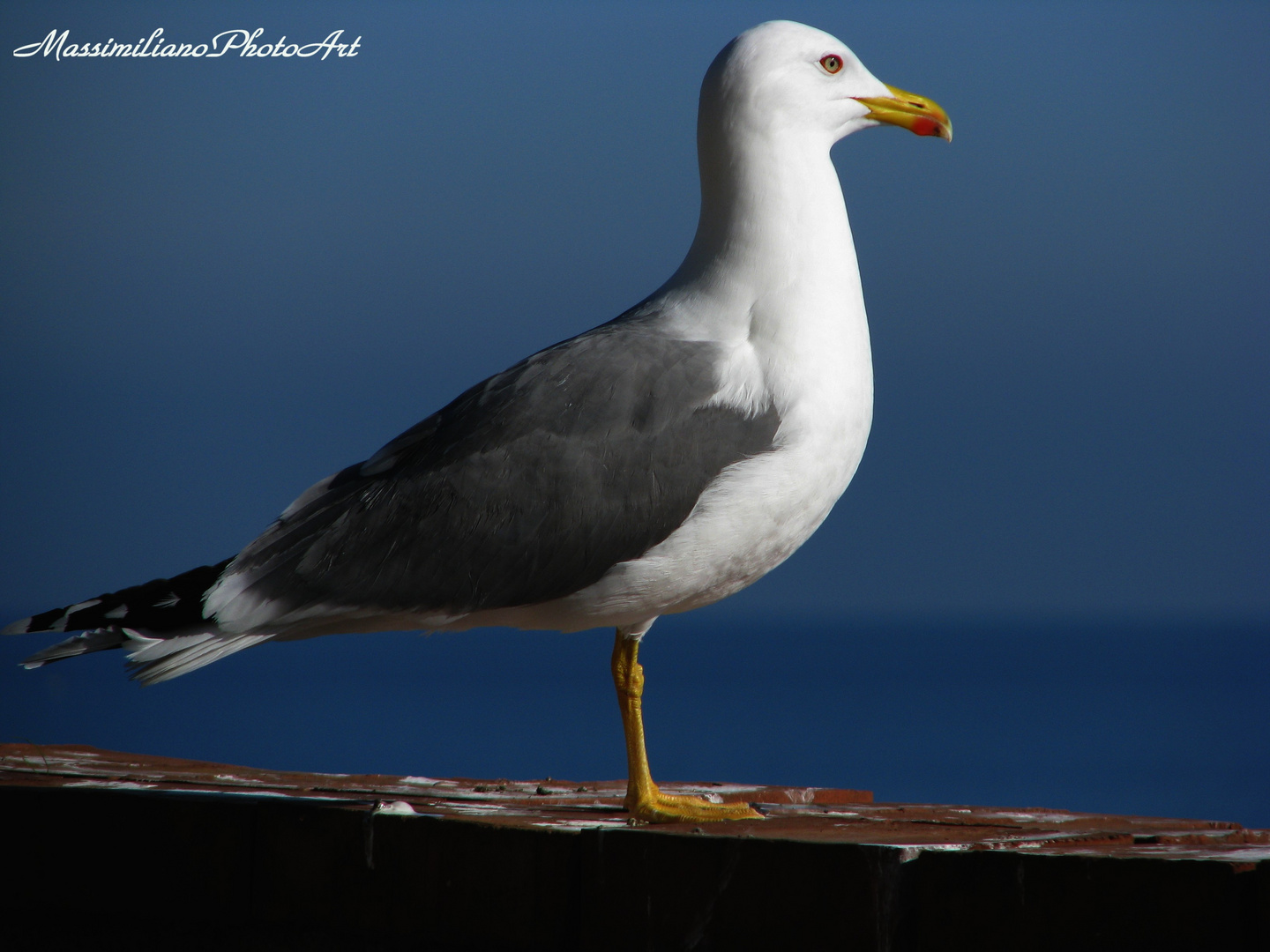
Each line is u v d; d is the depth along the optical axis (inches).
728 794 376.2
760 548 344.5
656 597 341.7
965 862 231.9
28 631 334.3
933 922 234.7
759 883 244.5
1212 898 212.8
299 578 335.6
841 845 238.8
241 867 295.0
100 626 328.2
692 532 333.4
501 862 268.2
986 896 230.2
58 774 385.7
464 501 333.1
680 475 330.3
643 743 339.6
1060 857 224.5
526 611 343.9
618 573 334.3
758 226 349.7
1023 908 227.0
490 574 333.7
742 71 355.9
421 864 276.4
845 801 387.2
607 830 257.8
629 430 332.2
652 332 347.3
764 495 334.3
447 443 344.2
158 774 387.5
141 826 305.7
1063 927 224.1
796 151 355.6
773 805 351.6
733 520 334.6
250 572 333.7
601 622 351.9
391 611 338.0
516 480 332.5
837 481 347.6
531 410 337.1
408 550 334.6
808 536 354.9
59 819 314.3
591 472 330.6
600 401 334.3
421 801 343.6
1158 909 217.0
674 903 251.8
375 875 280.8
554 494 331.0
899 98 374.3
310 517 347.3
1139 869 218.5
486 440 337.4
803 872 241.4
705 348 340.2
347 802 292.8
